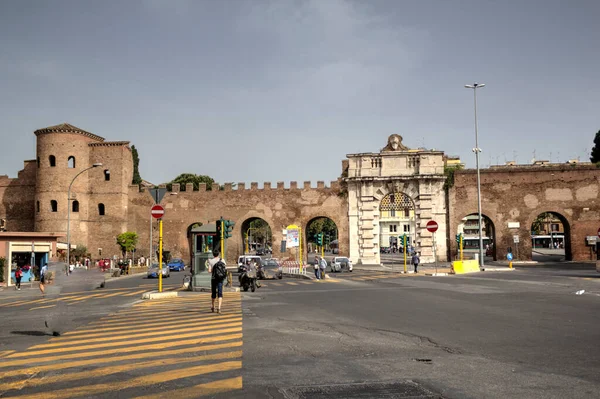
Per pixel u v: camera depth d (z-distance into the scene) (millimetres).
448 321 14484
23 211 68125
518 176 57844
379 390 7555
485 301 19578
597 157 90938
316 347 10922
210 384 7949
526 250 57250
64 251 53562
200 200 64938
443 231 57969
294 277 44281
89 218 65062
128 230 65750
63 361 9867
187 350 10711
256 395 7348
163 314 17672
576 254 56781
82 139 64562
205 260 29016
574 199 57188
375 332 12812
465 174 58219
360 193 59938
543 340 11359
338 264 50188
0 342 12570
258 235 159500
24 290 37875
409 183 58844
